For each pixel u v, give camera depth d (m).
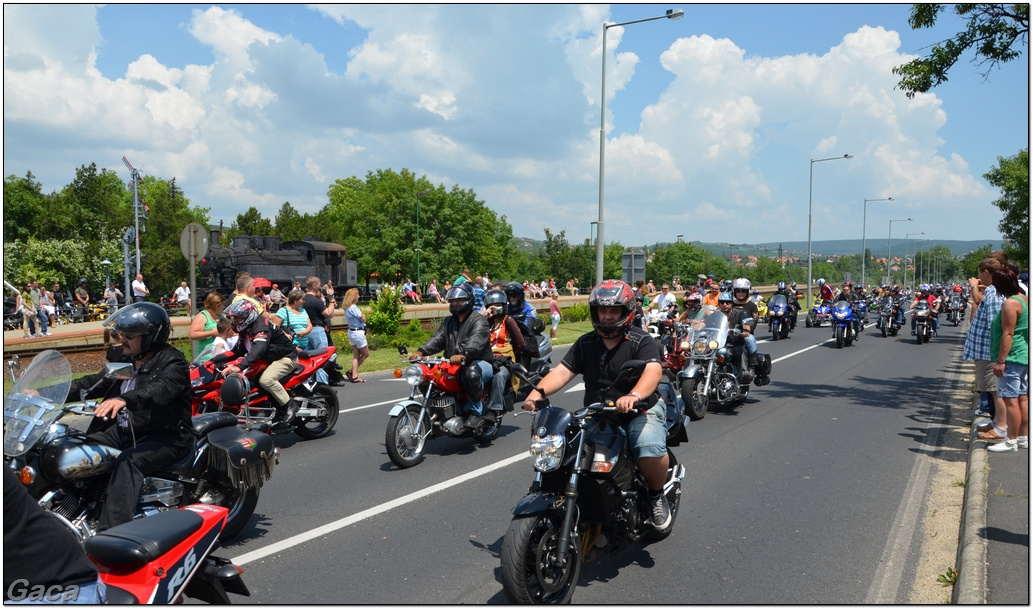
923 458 7.63
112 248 52.22
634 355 4.35
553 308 23.55
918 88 11.14
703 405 9.67
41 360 4.06
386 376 14.09
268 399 7.91
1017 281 7.55
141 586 2.79
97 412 4.31
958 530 5.45
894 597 4.29
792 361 16.97
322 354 8.52
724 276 87.50
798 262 115.00
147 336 4.54
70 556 2.62
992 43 10.54
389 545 5.12
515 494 6.37
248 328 7.71
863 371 15.07
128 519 4.29
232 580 3.14
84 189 61.97
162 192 72.56
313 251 44.28
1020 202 24.67
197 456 4.86
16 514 2.49
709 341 9.70
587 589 4.37
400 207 70.12
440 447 8.23
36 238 52.31
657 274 84.69
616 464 4.11
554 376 4.46
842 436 8.69
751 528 5.47
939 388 12.70
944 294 39.25
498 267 76.81
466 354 7.64
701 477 6.89
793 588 4.40
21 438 3.87
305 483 6.70
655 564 4.76
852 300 25.16
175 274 57.34
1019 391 7.18
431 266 68.56
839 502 6.12
